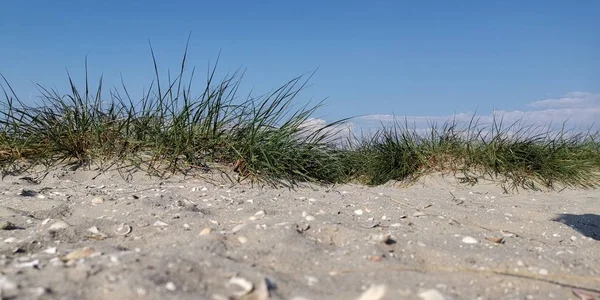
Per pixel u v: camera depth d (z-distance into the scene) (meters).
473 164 2.47
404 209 1.42
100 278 0.72
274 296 0.71
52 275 0.73
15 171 1.85
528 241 1.11
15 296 0.66
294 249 0.92
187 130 2.05
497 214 1.41
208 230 1.06
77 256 0.90
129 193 1.54
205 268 0.78
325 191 1.82
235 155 2.00
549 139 2.56
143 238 1.05
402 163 2.49
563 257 0.96
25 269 0.77
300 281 0.78
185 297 0.68
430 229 1.16
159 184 1.79
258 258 0.89
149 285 0.70
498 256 0.94
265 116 2.10
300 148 2.14
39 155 1.95
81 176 1.84
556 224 1.31
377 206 1.44
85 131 2.03
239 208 1.33
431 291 0.73
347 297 0.72
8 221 1.18
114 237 1.07
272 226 1.06
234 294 0.71
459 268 0.88
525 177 2.35
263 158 2.00
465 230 1.17
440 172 2.46
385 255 0.92
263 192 1.67
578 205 1.74
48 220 1.17
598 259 0.97
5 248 0.97
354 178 2.51
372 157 2.58
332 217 1.21
